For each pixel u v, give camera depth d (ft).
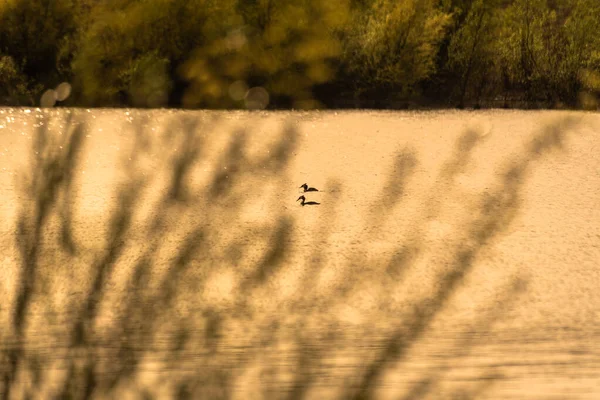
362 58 329.72
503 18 364.99
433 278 111.34
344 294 67.77
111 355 51.83
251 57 189.37
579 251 136.56
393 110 317.42
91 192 170.40
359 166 211.41
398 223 150.20
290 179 187.32
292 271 100.17
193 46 255.50
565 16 385.29
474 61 353.51
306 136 242.99
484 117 308.19
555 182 195.00
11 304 54.03
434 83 351.67
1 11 318.04
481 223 141.59
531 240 141.90
